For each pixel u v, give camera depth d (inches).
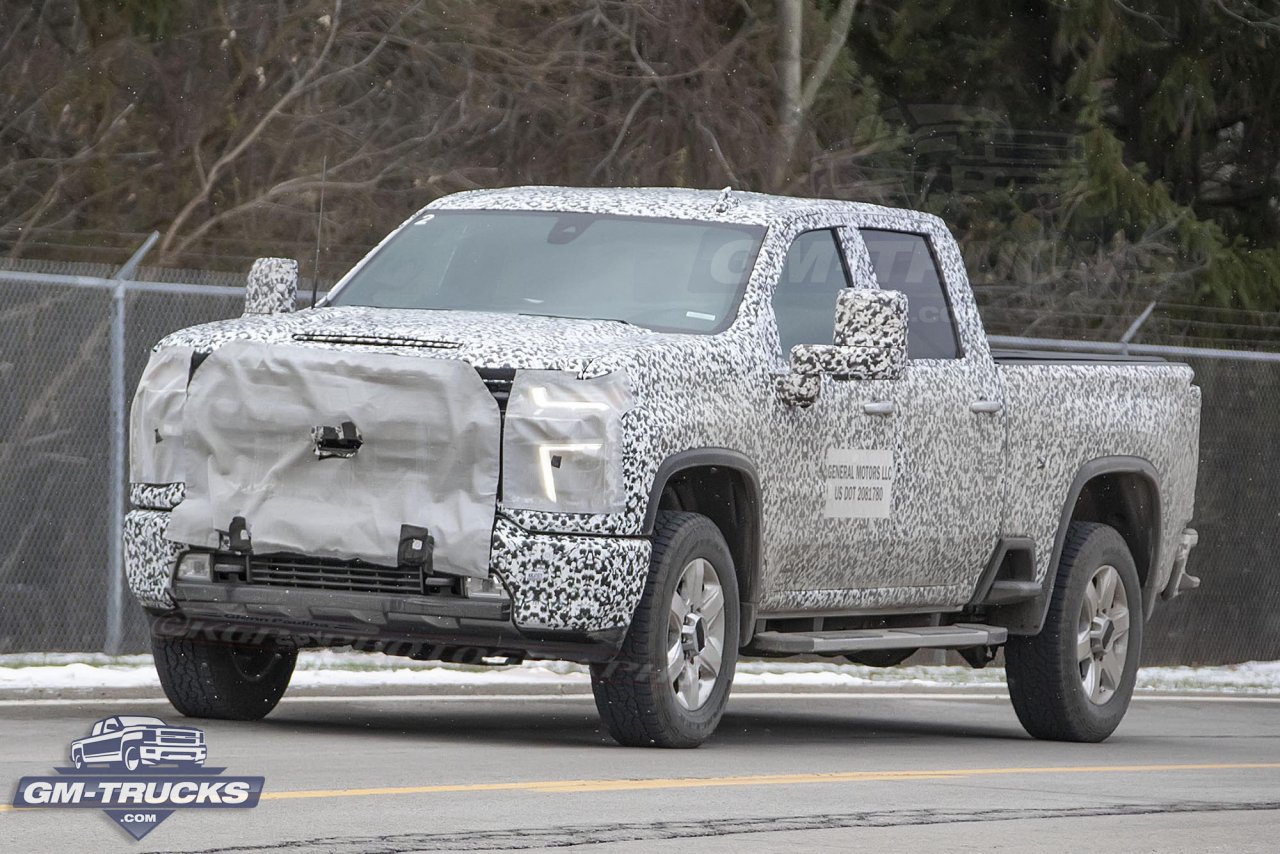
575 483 916.6
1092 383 1254.9
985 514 1165.1
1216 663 1988.2
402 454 920.9
